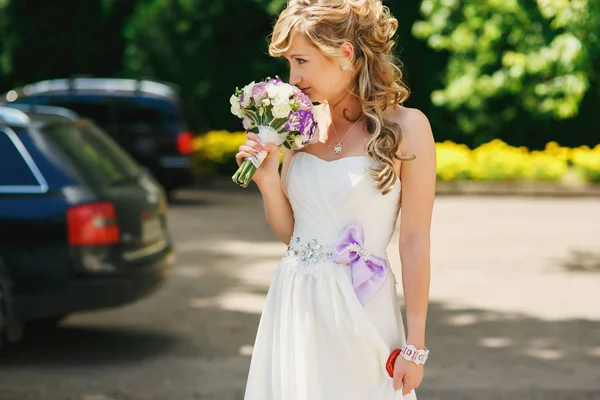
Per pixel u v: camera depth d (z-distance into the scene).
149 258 7.97
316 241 3.72
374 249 3.71
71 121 8.52
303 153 3.79
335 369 3.67
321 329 3.69
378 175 3.60
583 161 22.03
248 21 24.95
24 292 7.45
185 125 19.14
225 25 24.89
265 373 3.85
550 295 10.61
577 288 11.02
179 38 24.84
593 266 12.45
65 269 7.44
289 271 3.78
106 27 25.92
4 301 7.44
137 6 25.42
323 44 3.58
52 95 18.84
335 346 3.67
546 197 21.34
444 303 10.17
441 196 21.42
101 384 7.05
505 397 6.78
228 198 20.69
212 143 23.45
